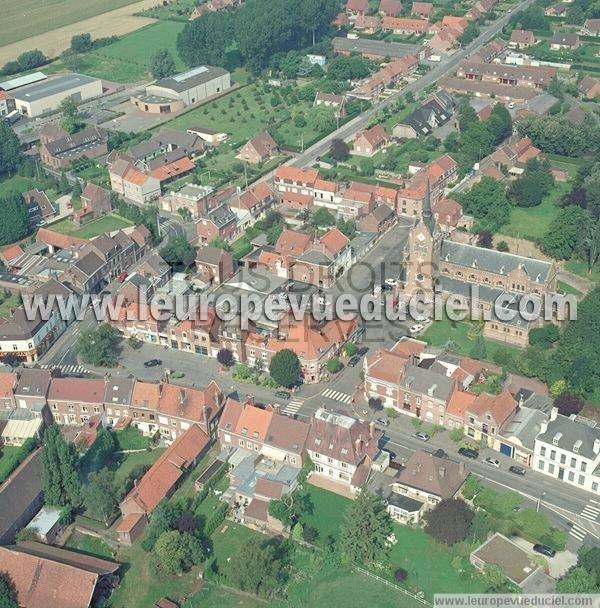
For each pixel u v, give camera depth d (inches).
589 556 7298.2
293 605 7362.2
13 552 7504.9
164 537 7647.6
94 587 7298.2
